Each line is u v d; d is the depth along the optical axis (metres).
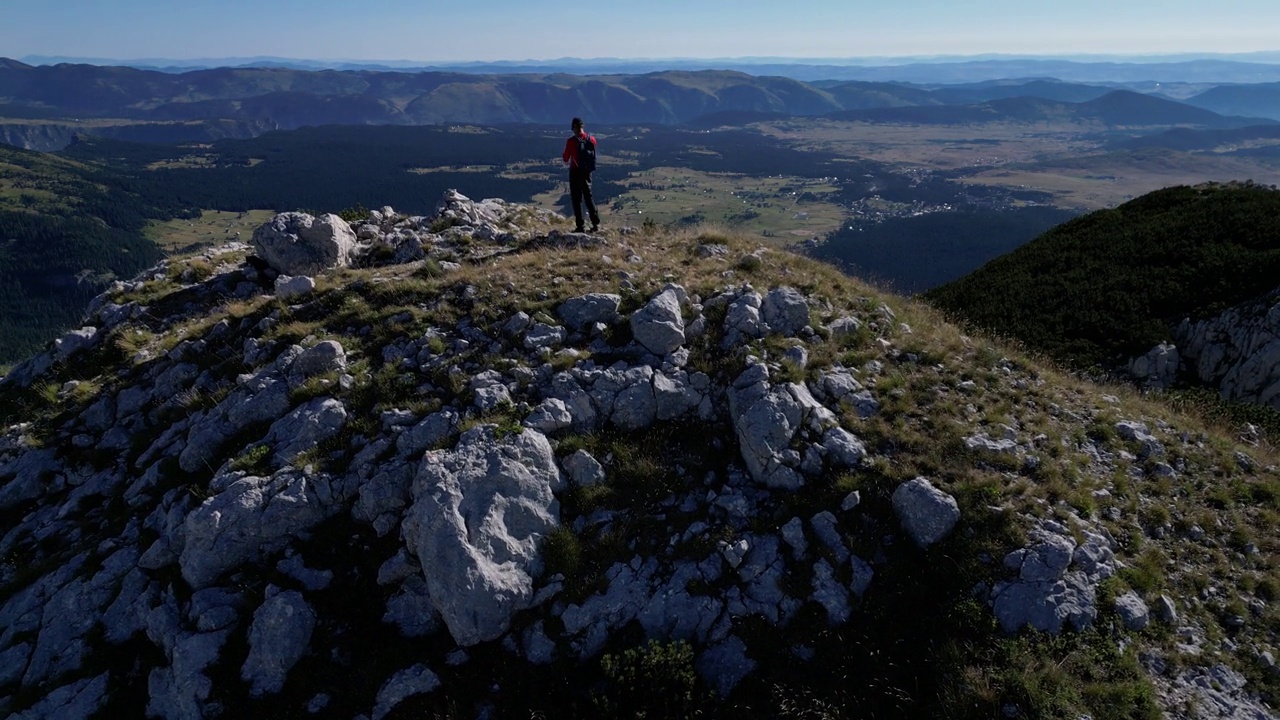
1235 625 10.63
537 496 11.90
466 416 13.06
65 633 11.54
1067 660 9.82
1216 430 16.72
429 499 11.35
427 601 11.23
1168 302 25.14
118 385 16.92
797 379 14.20
